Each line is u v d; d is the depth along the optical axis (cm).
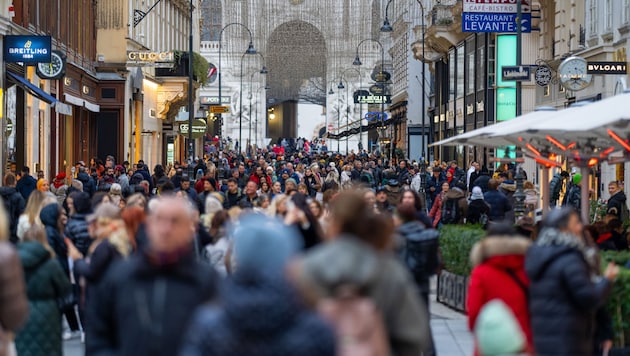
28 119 8431
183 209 1680
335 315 1478
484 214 5281
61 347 2655
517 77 6725
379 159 16675
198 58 14888
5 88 7369
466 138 3997
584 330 2206
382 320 1739
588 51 8581
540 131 3183
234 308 1269
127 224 2722
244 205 4444
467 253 4075
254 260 1293
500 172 7369
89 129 11675
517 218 5291
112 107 11862
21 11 8138
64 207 5578
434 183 8512
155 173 9056
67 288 2633
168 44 15788
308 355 1255
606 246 3641
